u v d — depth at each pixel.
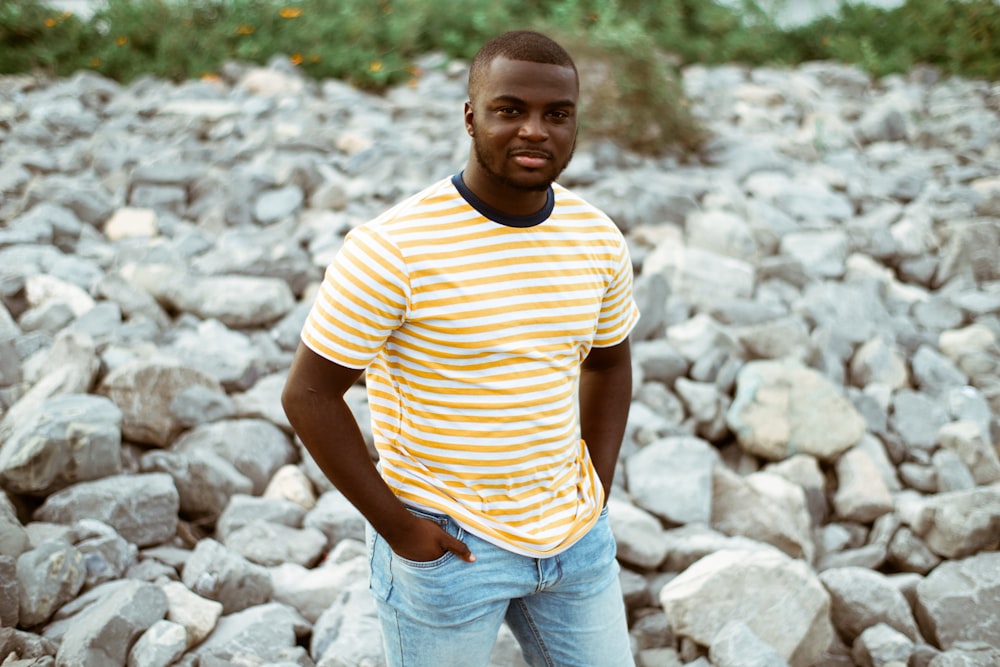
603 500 2.00
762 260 5.36
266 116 7.01
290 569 3.06
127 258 4.93
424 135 6.87
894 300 5.22
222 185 5.77
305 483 3.53
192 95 7.45
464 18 9.09
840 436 3.84
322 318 1.68
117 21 8.55
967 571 3.13
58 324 4.27
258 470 3.54
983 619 2.98
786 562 2.90
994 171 6.74
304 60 8.27
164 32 8.47
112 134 6.70
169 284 4.54
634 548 3.14
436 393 1.74
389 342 1.76
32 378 3.80
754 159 6.59
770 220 5.72
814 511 3.68
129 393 3.50
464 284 1.69
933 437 4.08
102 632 2.52
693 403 4.08
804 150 6.89
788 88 8.28
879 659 2.87
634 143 6.59
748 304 4.80
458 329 1.70
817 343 4.50
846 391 4.24
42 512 3.04
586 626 1.96
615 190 5.64
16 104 7.29
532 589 1.88
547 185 1.70
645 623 3.05
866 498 3.62
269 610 2.82
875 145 7.48
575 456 1.94
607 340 2.00
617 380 2.08
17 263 4.71
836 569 3.17
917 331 4.96
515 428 1.76
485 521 1.79
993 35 9.30
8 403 3.70
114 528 3.02
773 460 3.86
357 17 8.77
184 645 2.59
